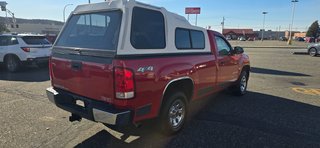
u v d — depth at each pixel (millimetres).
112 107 3305
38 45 10234
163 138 4152
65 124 4656
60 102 4000
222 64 5547
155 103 3633
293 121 5059
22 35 10227
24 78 9047
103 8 3633
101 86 3350
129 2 3398
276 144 4012
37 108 5547
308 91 7965
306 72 12383
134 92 3248
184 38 4324
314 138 4266
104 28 3541
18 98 6324
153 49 3586
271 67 14125
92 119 3463
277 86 8703
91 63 3424
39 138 4070
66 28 4176
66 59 3848
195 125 4730
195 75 4512
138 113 3398
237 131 4480
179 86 4262
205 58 4840
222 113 5469
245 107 5945
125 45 3219
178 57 4055
